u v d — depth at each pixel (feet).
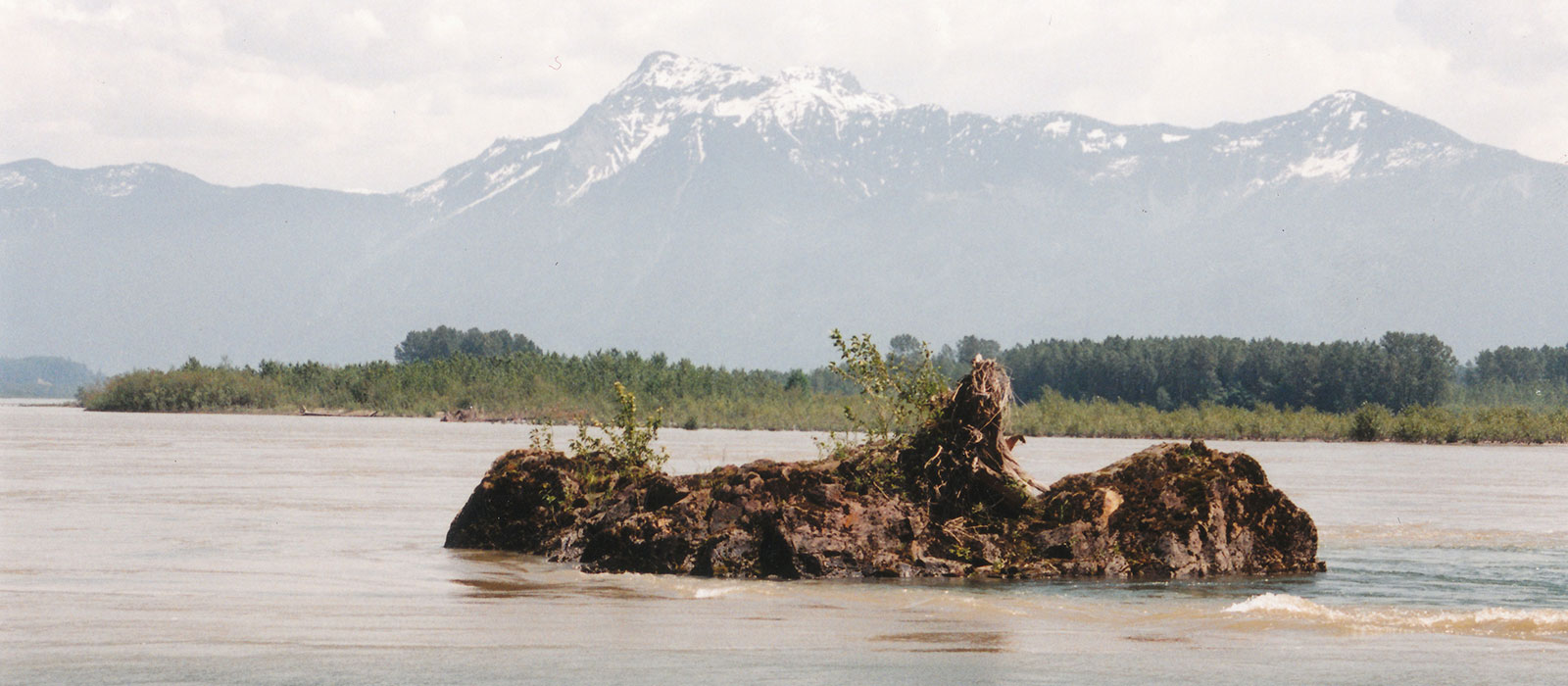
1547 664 57.52
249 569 89.45
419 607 73.56
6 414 627.05
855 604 77.15
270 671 53.11
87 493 156.35
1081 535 95.86
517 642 61.52
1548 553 109.60
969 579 90.89
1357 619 70.74
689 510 97.04
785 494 96.12
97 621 65.41
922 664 56.75
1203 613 72.79
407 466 225.56
